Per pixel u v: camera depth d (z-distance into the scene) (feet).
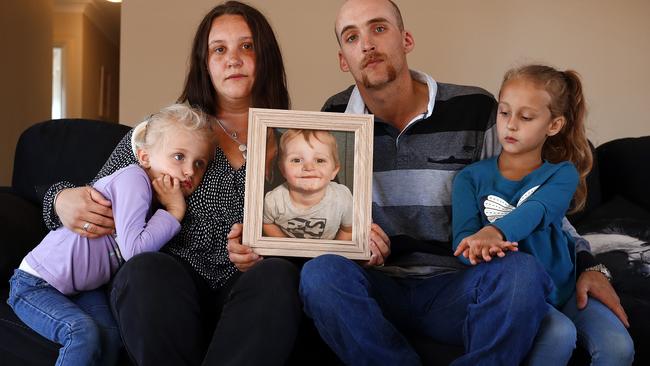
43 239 6.02
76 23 22.06
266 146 5.66
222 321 4.89
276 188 5.61
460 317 5.15
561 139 5.95
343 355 4.97
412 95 6.34
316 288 4.85
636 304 5.87
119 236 5.47
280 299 4.83
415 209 6.02
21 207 6.81
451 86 6.38
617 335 5.08
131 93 13.19
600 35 13.15
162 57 13.19
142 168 5.83
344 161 5.67
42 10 18.07
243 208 6.01
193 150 5.78
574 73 5.86
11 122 15.58
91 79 23.27
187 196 5.92
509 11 13.16
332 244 5.54
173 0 13.20
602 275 5.65
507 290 4.73
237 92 6.40
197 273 5.75
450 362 5.10
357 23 6.13
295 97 13.24
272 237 5.55
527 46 13.16
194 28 13.19
